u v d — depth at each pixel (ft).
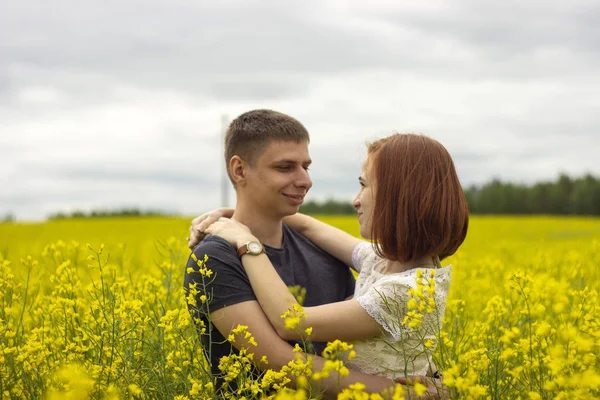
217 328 10.06
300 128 10.91
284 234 11.68
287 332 9.39
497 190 205.26
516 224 82.69
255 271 9.82
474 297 16.67
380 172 9.86
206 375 9.72
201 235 11.61
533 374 9.26
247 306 9.75
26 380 9.80
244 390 9.21
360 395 7.67
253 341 9.18
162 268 13.70
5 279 11.64
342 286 11.92
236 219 11.31
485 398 9.35
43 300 13.33
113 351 10.25
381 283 9.45
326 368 7.61
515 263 24.77
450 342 9.37
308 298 11.25
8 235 57.98
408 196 9.62
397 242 9.69
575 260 20.86
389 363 9.52
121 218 106.01
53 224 77.20
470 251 33.06
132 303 10.55
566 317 11.48
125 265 20.04
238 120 11.12
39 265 14.90
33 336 10.31
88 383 8.11
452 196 9.75
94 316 11.07
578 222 89.81
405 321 8.55
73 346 10.24
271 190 10.72
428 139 9.99
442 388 9.16
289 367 8.95
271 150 10.64
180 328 9.84
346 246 11.81
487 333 11.52
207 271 9.77
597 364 8.58
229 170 11.26
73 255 15.46
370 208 10.21
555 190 202.08
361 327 9.33
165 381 9.97
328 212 136.67
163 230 64.08
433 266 9.99
